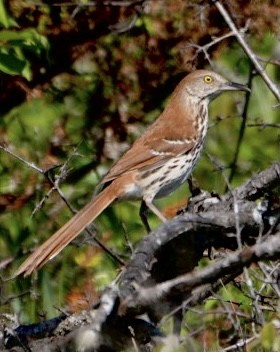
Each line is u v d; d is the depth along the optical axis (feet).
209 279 24.86
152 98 45.83
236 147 42.22
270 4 44.57
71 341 28.32
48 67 45.09
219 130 43.88
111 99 45.47
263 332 24.97
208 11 44.88
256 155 43.29
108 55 45.93
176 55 45.50
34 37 41.42
